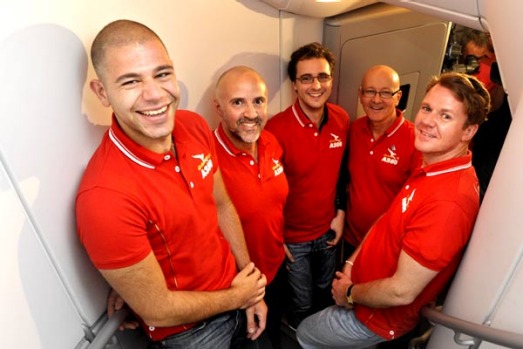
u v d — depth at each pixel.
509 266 1.08
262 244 1.88
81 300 1.25
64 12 1.08
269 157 1.83
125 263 1.12
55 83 1.07
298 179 2.08
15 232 0.99
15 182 0.97
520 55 1.11
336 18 2.06
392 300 1.38
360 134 2.12
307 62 1.88
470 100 1.29
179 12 1.52
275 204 1.85
